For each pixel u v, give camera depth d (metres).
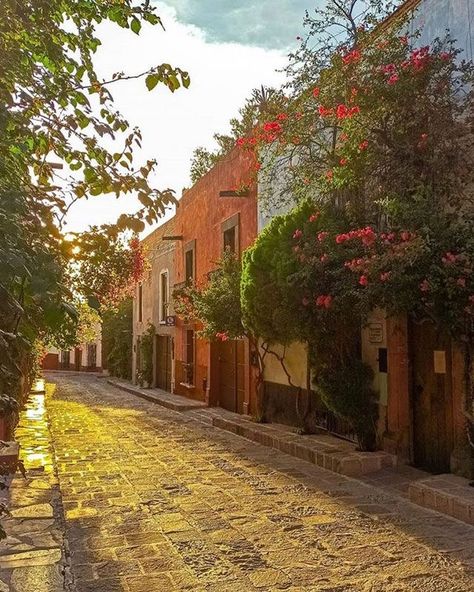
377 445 9.24
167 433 13.32
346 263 7.34
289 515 6.40
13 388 2.67
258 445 11.38
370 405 9.23
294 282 8.88
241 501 7.04
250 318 11.02
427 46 7.51
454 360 7.58
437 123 7.21
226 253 14.92
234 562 5.01
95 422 15.55
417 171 7.41
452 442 7.71
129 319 36.69
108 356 39.72
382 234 7.01
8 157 3.04
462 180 7.16
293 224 9.88
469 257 6.44
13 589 3.86
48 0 3.43
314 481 8.07
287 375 11.84
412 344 8.58
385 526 5.96
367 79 7.64
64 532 5.46
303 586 4.48
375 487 7.66
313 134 9.11
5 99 3.19
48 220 3.02
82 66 3.86
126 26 3.69
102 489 7.71
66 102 3.67
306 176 9.60
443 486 6.79
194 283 19.64
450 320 6.84
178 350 23.66
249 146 10.38
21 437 10.98
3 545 4.74
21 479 7.23
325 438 10.73
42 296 2.44
